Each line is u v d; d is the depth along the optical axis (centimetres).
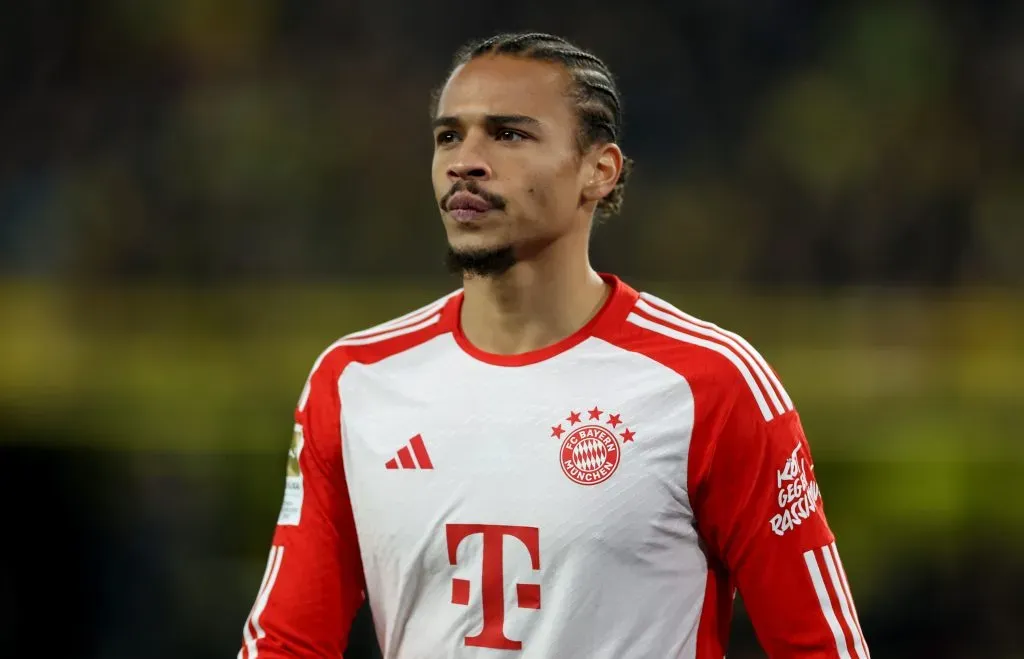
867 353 2650
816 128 3812
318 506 706
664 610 653
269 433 2302
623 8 3931
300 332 2631
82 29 3812
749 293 3341
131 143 3744
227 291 2622
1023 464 2375
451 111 666
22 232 3606
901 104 3831
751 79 3866
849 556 2239
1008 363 2617
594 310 699
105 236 3603
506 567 648
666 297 2794
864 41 3888
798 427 675
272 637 695
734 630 1983
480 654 652
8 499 2084
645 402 658
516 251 665
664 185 3775
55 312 2606
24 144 3725
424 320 718
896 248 3731
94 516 2105
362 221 3706
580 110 677
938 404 2520
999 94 3841
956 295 2820
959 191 3766
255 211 3678
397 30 3934
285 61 3869
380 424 687
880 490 2336
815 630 652
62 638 1955
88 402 2286
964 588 2197
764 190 3775
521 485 652
